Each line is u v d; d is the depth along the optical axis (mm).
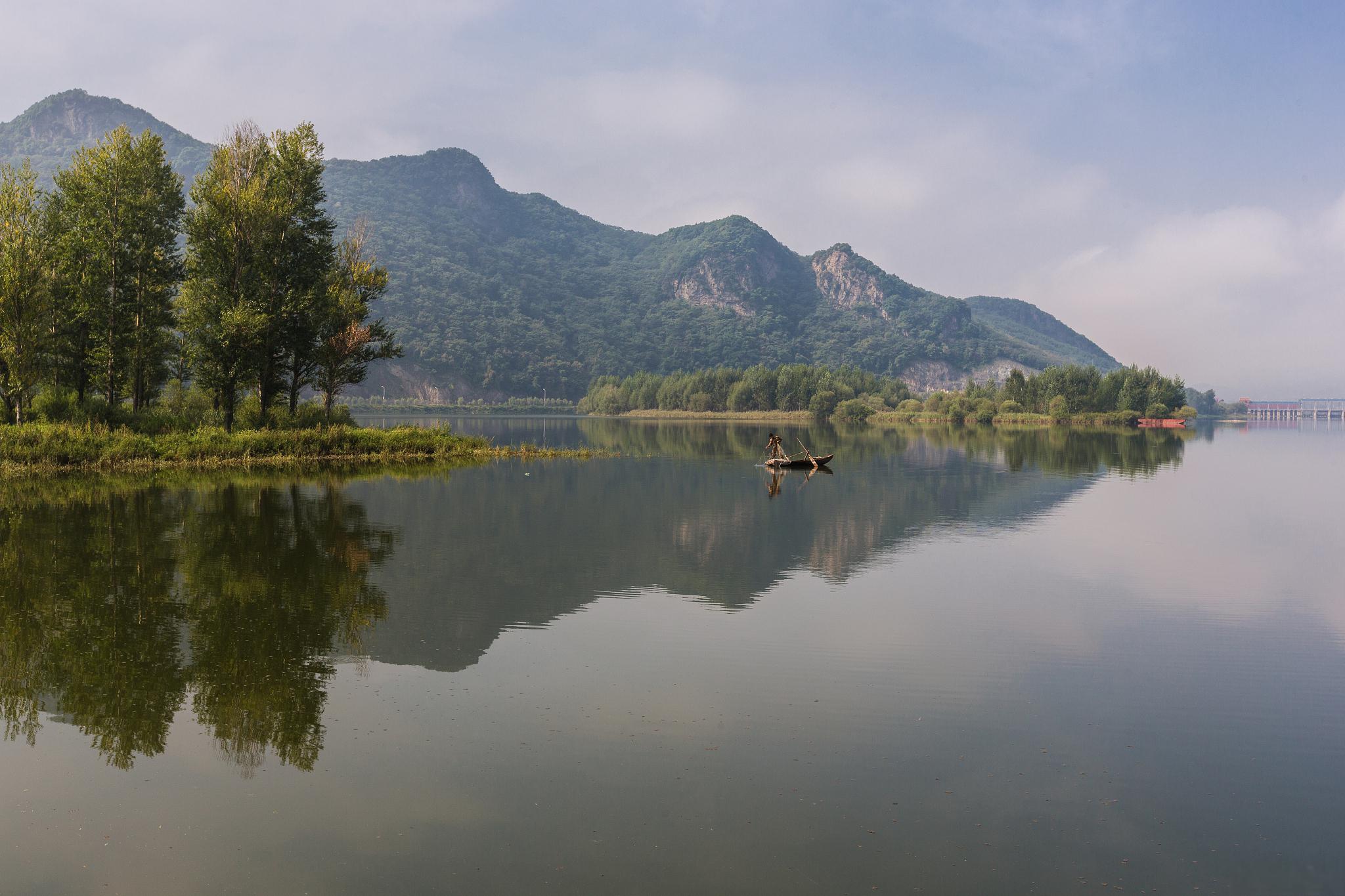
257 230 49250
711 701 12156
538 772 9914
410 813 8953
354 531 26047
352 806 9094
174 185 52844
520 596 18234
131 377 52688
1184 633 16047
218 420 56000
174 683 12641
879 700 12312
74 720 11281
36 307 44719
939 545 25312
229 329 47531
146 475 40938
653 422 164250
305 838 8477
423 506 32094
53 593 17656
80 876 7766
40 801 9156
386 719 11367
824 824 8852
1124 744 10953
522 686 12688
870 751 10617
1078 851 8438
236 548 22828
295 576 19703
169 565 20609
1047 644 15164
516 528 27406
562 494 37375
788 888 7711
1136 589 19641
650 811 9070
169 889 7574
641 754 10414
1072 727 11484
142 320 50375
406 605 17266
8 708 11648
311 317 52031
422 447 59156
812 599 18312
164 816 8867
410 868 7949
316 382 58750
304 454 52312
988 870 8070
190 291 50156
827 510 32938
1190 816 9156
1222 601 18609
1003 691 12766
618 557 22828
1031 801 9430
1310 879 7992
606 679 13062
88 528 25406
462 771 9906
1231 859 8320
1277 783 9930
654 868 8000
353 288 58438
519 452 62500
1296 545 25641
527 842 8414
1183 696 12672
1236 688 13062
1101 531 28266
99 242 48344
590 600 18047
